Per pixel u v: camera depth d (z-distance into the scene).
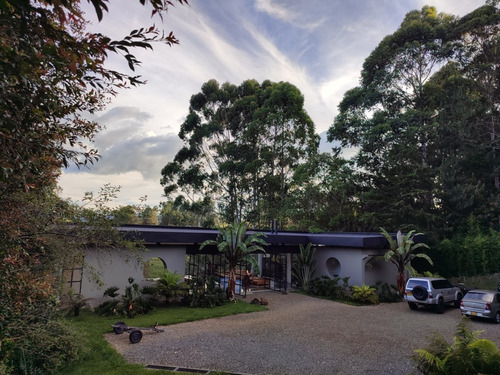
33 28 2.36
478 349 6.04
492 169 29.23
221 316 13.30
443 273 24.09
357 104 36.62
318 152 37.34
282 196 36.59
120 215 7.79
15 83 2.82
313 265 21.27
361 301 17.16
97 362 7.86
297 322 12.56
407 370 7.85
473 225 26.09
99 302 13.74
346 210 32.06
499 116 31.12
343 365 8.16
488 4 34.25
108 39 2.39
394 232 27.48
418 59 34.84
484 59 34.22
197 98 43.72
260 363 8.22
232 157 42.00
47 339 6.31
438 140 30.36
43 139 3.21
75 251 6.92
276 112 36.22
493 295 13.28
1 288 4.21
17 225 4.55
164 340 9.93
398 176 29.11
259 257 24.44
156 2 2.27
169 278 14.76
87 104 4.73
